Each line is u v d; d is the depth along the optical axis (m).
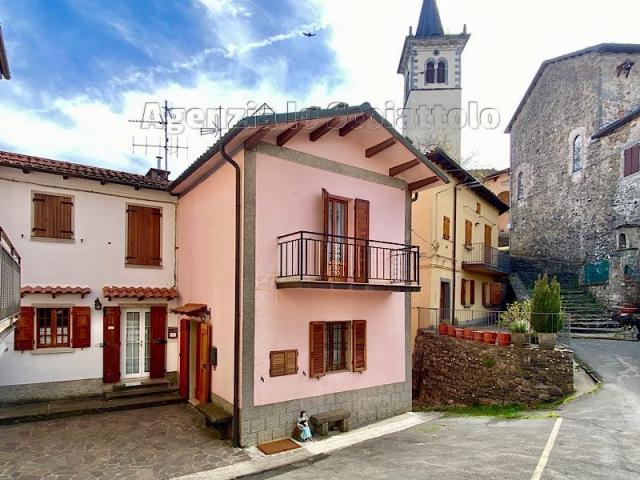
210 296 8.70
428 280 14.87
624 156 16.66
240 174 7.56
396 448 6.92
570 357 9.25
